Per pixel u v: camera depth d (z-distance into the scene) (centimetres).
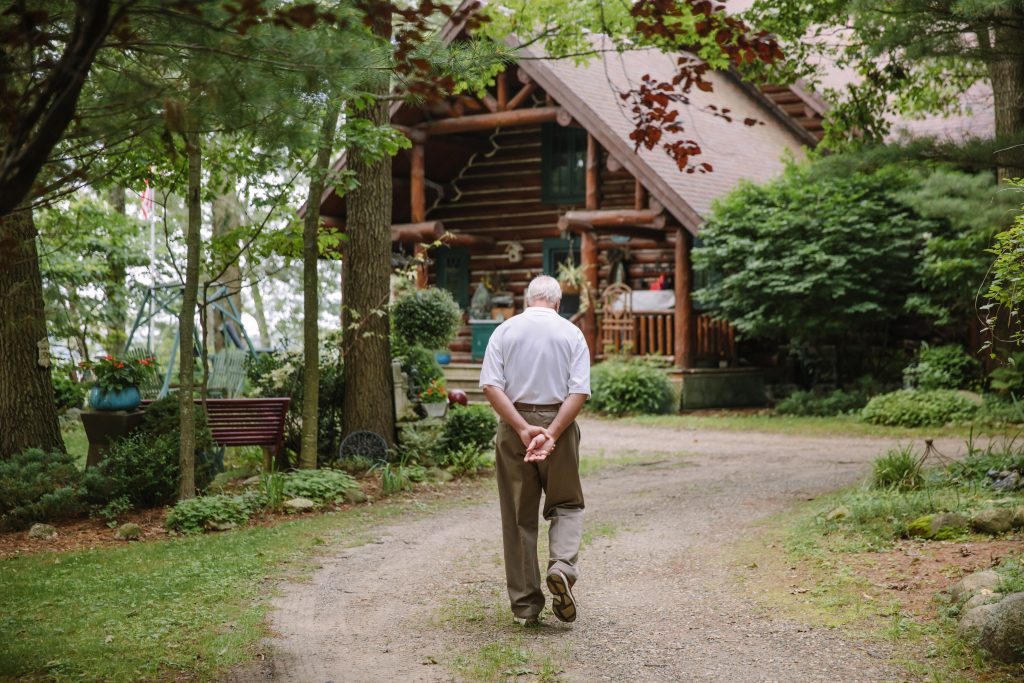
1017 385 1410
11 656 474
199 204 871
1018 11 831
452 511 909
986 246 1368
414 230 2055
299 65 382
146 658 476
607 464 1201
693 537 755
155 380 1415
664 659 469
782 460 1176
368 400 1121
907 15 870
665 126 625
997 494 752
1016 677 417
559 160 2198
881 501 741
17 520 820
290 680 449
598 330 1970
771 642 487
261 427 1038
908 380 1627
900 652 459
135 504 870
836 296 1584
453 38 1206
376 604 587
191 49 371
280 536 780
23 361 925
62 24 360
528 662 467
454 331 1377
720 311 1839
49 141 319
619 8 796
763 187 1753
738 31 499
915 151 973
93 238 1789
